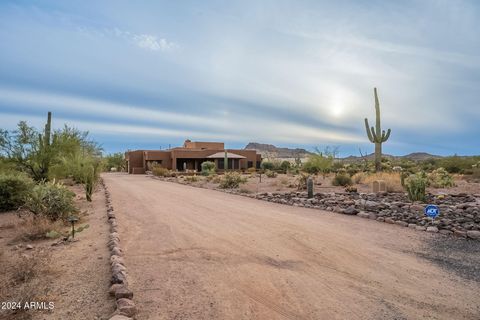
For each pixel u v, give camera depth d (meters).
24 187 10.60
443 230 7.29
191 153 48.38
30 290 3.74
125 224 8.20
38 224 7.05
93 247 5.93
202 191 18.11
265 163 51.31
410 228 7.80
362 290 4.09
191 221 8.62
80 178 13.27
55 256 5.35
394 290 4.10
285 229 7.60
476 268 4.95
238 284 4.25
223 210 10.65
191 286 4.17
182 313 3.44
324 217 9.32
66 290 3.96
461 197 13.35
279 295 3.91
